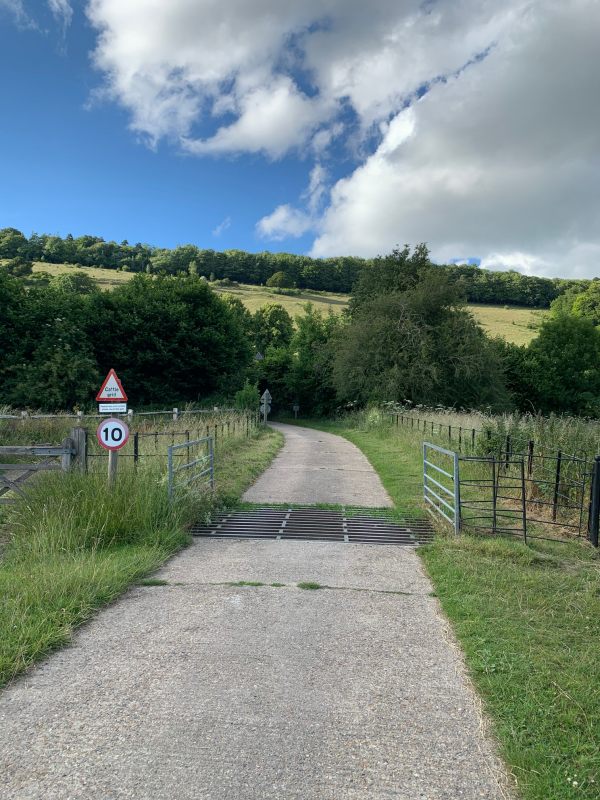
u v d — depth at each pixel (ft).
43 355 102.27
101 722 9.65
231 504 29.68
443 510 27.81
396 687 11.04
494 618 14.24
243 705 10.27
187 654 12.39
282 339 263.08
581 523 24.75
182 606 15.40
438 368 122.11
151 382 129.08
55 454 25.76
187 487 27.20
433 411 82.53
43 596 14.82
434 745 9.13
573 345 158.40
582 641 12.94
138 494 23.08
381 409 106.42
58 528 20.67
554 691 10.62
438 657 12.42
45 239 352.28
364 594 16.58
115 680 11.18
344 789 8.03
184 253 384.88
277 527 25.41
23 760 8.61
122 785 8.05
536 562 19.65
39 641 12.45
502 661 11.82
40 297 113.80
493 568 18.51
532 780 8.16
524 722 9.65
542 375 159.02
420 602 15.97
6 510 24.41
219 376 140.67
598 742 9.07
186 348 131.03
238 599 16.01
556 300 248.32
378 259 151.94
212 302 144.25
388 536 24.00
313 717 9.90
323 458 54.75
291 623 14.28
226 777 8.24
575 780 8.17
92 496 22.61
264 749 8.93
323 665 11.95
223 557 20.49
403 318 128.36
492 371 128.26
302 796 7.88
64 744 9.02
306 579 17.94
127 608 15.21
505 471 35.24
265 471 44.09
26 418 47.80
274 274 366.22
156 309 128.47
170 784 8.08
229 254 395.34
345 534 24.26
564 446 32.17
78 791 7.93
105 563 17.97
